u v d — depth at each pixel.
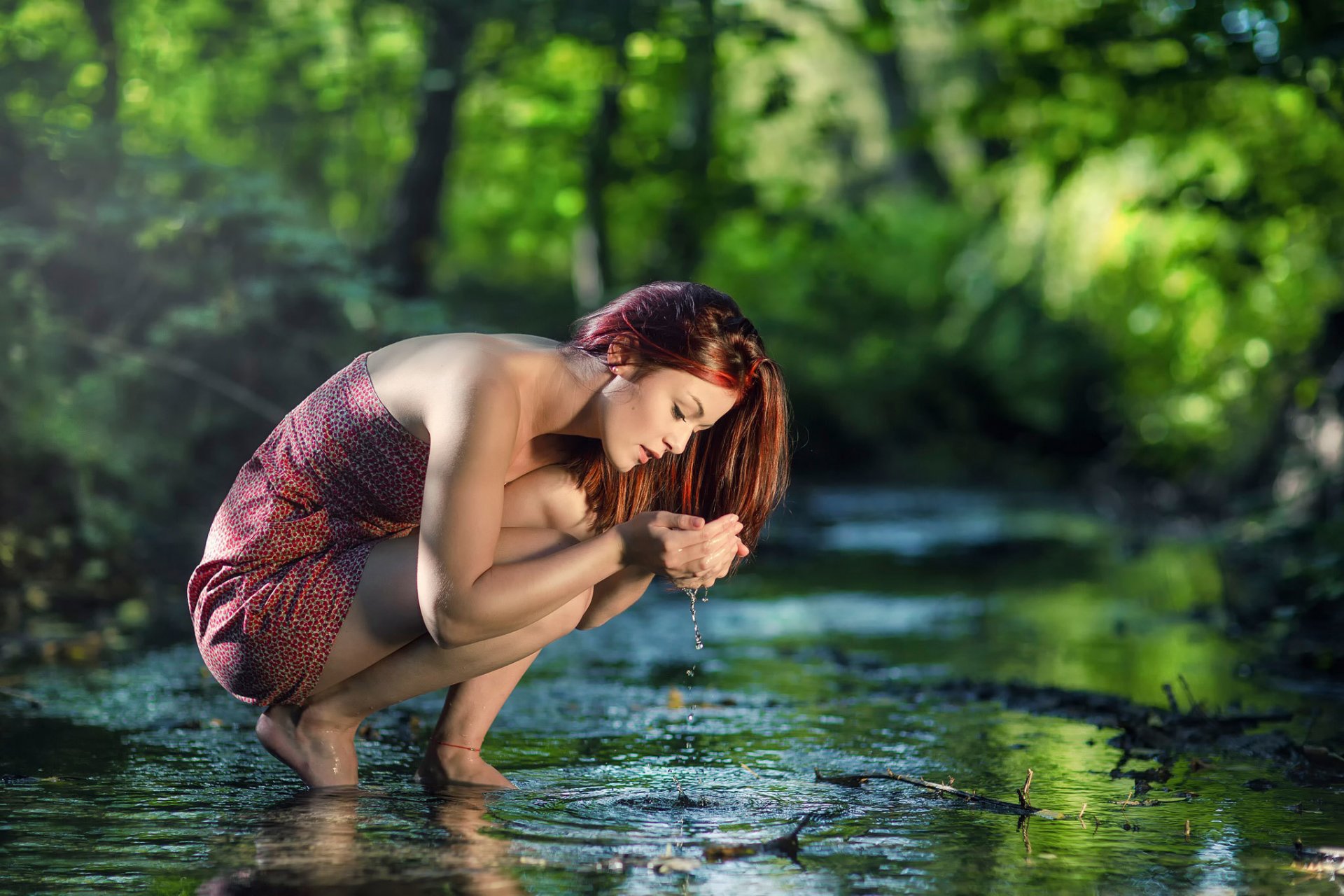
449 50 13.59
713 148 15.65
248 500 3.46
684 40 12.10
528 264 23.20
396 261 14.23
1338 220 10.60
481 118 17.97
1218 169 11.09
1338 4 8.24
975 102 11.12
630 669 5.91
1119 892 2.72
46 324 8.41
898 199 26.62
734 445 3.54
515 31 12.88
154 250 9.71
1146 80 9.41
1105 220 16.23
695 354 3.20
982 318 23.50
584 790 3.60
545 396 3.32
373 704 3.51
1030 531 13.93
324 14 15.30
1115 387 21.70
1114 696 5.04
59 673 5.43
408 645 3.44
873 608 8.24
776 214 15.82
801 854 2.97
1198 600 8.38
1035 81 10.35
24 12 10.75
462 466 3.17
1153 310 15.98
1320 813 3.40
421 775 3.69
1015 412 23.00
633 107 15.30
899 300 24.45
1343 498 10.15
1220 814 3.38
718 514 3.62
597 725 4.59
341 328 10.72
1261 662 6.07
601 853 2.94
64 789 3.51
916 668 5.92
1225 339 13.99
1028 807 3.41
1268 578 9.19
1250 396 14.05
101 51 10.91
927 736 4.44
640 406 3.21
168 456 9.77
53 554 7.93
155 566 8.66
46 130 9.62
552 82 16.56
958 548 12.26
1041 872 2.85
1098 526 14.54
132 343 9.78
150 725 4.41
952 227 25.19
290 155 16.84
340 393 3.44
